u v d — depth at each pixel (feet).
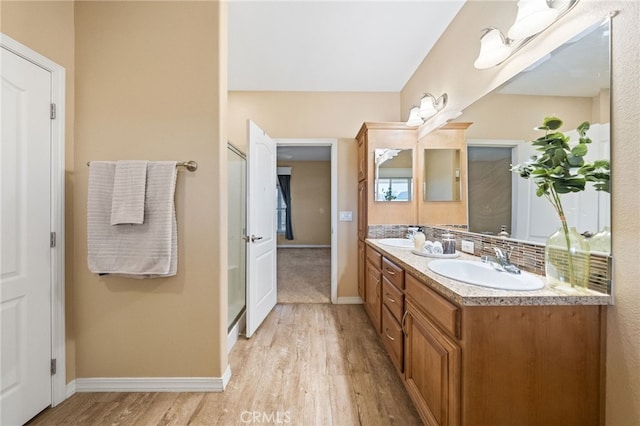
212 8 5.62
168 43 5.60
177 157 5.59
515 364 3.41
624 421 3.19
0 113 4.33
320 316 9.46
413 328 4.95
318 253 22.71
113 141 5.56
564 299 3.38
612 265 3.30
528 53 4.51
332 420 4.86
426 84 8.43
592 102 3.53
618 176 3.25
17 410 4.58
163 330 5.62
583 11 3.58
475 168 6.15
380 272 7.36
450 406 3.63
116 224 5.27
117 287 5.58
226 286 6.02
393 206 9.36
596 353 3.43
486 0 5.58
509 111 5.02
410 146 9.36
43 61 4.92
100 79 5.56
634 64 3.06
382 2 6.26
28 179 4.72
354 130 10.87
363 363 6.59
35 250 4.84
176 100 5.60
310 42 7.72
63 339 5.31
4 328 4.42
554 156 4.09
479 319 3.40
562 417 3.43
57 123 5.18
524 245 4.76
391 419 4.89
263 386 5.75
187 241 5.61
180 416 4.94
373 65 8.96
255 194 8.25
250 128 7.89
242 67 9.08
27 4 4.66
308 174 26.05
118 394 5.52
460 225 6.82
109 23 5.56
